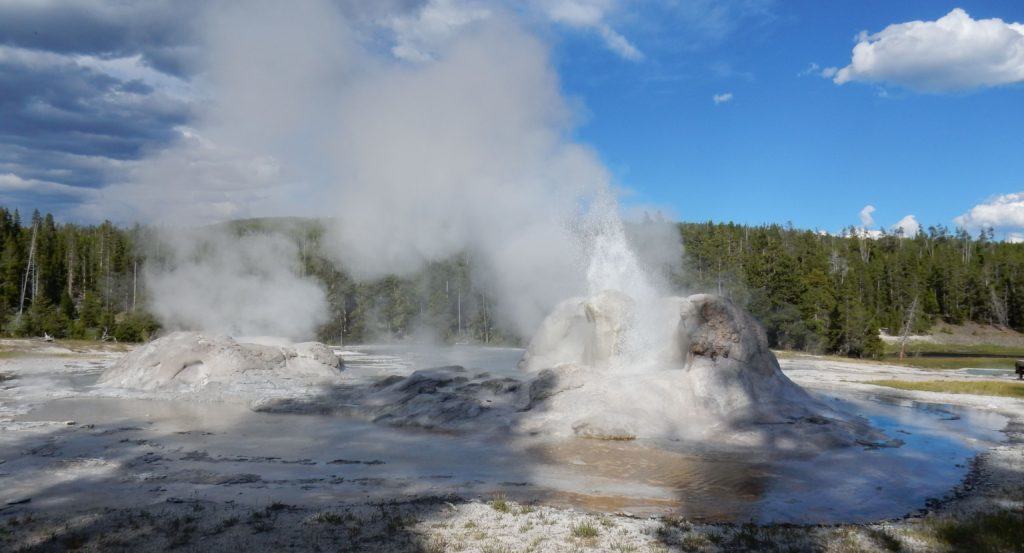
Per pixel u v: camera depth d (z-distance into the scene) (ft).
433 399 73.87
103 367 131.75
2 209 313.53
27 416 73.67
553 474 50.24
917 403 93.25
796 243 362.12
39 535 33.96
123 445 58.34
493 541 33.99
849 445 61.00
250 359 104.37
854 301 257.34
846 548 33.76
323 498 42.32
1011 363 212.43
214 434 64.13
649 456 56.34
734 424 65.67
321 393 86.94
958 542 34.71
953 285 366.84
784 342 249.55
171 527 35.22
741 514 41.04
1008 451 60.39
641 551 32.94
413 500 41.75
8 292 267.18
